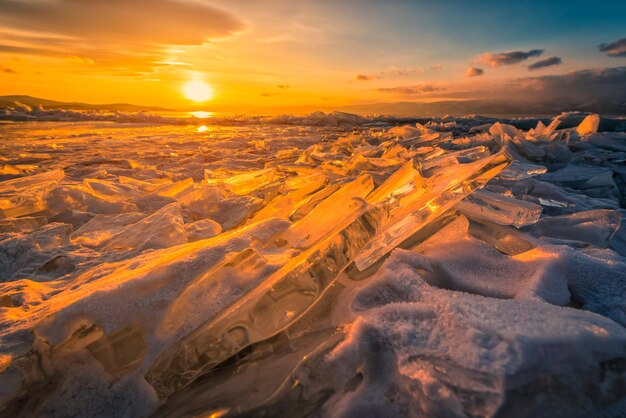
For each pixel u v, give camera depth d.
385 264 1.36
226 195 4.06
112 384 0.99
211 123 30.66
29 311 1.34
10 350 1.02
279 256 1.42
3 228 2.79
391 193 1.78
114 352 1.02
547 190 3.66
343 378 0.96
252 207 3.55
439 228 1.68
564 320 0.87
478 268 1.42
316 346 1.10
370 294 1.24
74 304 1.04
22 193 3.62
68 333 1.00
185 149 10.95
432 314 1.01
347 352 0.98
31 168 6.38
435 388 0.82
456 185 1.55
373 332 1.01
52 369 0.99
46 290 1.63
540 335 0.80
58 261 2.11
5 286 1.64
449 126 17.61
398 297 1.20
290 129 23.88
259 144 11.20
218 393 1.00
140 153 9.55
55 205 3.46
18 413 0.93
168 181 5.28
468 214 1.86
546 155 6.25
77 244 2.46
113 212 3.45
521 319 0.89
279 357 1.09
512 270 1.39
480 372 0.79
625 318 1.12
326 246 1.24
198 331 1.05
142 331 1.04
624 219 2.52
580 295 1.25
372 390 0.91
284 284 1.14
